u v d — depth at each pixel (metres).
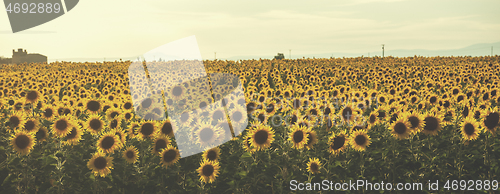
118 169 5.85
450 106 10.12
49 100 12.32
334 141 6.05
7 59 63.78
